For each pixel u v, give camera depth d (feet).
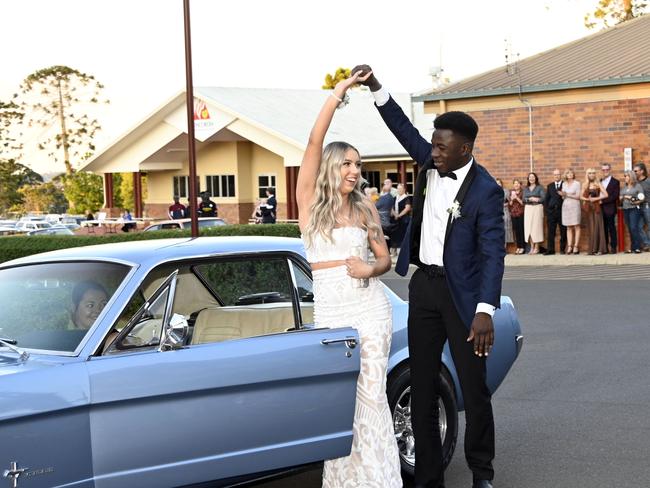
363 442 18.22
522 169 79.92
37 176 285.43
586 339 38.45
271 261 18.83
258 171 128.47
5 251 55.01
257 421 16.92
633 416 26.27
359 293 18.28
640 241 71.61
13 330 16.94
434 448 19.47
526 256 74.54
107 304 16.51
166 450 16.01
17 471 14.53
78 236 54.75
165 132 128.47
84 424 15.26
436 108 84.17
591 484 20.53
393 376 20.10
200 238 19.51
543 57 87.61
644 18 92.63
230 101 122.72
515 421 26.22
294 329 18.58
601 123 76.18
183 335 16.20
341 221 18.33
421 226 19.38
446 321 18.95
